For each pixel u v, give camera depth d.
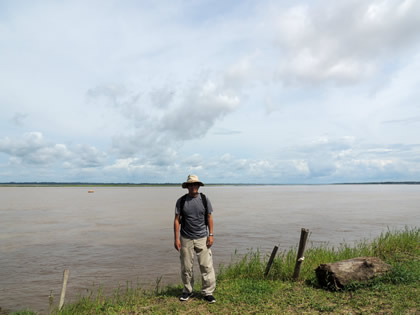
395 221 30.02
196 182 7.29
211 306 7.10
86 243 19.81
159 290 9.88
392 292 7.33
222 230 24.12
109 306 7.54
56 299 9.94
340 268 7.96
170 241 20.31
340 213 39.50
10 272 13.18
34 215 39.72
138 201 78.62
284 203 63.97
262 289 8.04
